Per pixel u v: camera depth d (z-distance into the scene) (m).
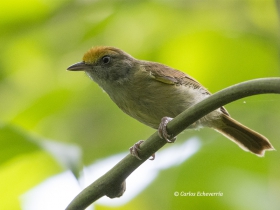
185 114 6.36
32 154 7.73
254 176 9.39
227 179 9.23
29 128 12.09
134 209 9.65
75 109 13.10
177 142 11.02
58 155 6.91
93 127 13.08
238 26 12.02
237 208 9.10
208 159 9.32
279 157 10.55
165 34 12.23
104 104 13.40
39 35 12.92
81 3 12.12
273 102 11.91
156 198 9.38
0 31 12.01
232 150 9.45
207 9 12.15
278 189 9.91
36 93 12.84
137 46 12.58
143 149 6.48
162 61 12.13
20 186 8.55
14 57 13.15
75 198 6.47
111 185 6.39
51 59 13.24
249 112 11.95
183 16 12.23
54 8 12.05
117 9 12.36
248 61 11.77
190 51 11.91
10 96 13.06
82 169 6.86
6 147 7.12
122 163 6.45
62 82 13.12
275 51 11.64
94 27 12.62
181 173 9.22
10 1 11.74
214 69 11.83
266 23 11.87
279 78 5.52
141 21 12.49
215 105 6.11
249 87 5.73
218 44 11.77
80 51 13.09
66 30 12.79
